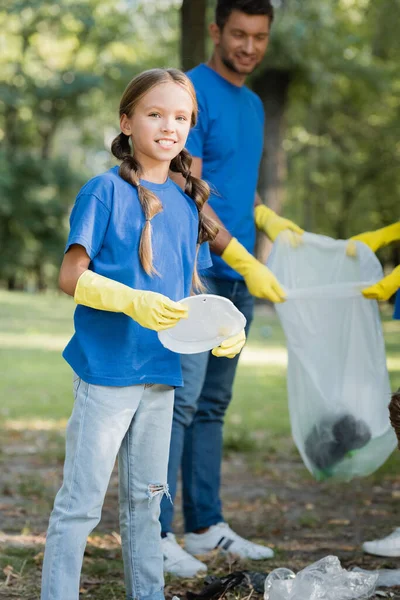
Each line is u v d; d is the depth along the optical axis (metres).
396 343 18.36
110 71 29.58
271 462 6.90
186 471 4.22
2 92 29.42
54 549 2.76
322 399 3.98
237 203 4.23
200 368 3.95
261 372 12.98
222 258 3.98
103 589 3.51
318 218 38.47
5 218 35.50
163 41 25.72
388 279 3.96
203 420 4.25
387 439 3.98
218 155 4.18
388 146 33.72
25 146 38.19
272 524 4.84
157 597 2.99
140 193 2.89
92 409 2.81
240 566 3.93
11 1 13.42
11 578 3.66
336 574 3.31
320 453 3.98
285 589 3.20
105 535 4.48
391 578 3.59
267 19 4.16
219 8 4.18
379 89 25.97
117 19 27.42
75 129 40.00
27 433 7.86
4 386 10.84
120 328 2.84
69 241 2.77
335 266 4.15
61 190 35.88
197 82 4.18
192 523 4.22
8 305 25.52
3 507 5.04
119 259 2.86
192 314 2.81
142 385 2.90
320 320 4.03
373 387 4.00
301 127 31.73
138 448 2.94
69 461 2.82
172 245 2.97
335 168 34.53
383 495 5.70
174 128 2.93
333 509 5.28
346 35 21.72
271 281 3.92
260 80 23.12
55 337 17.75
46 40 29.66
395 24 23.22
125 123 3.01
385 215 37.69
